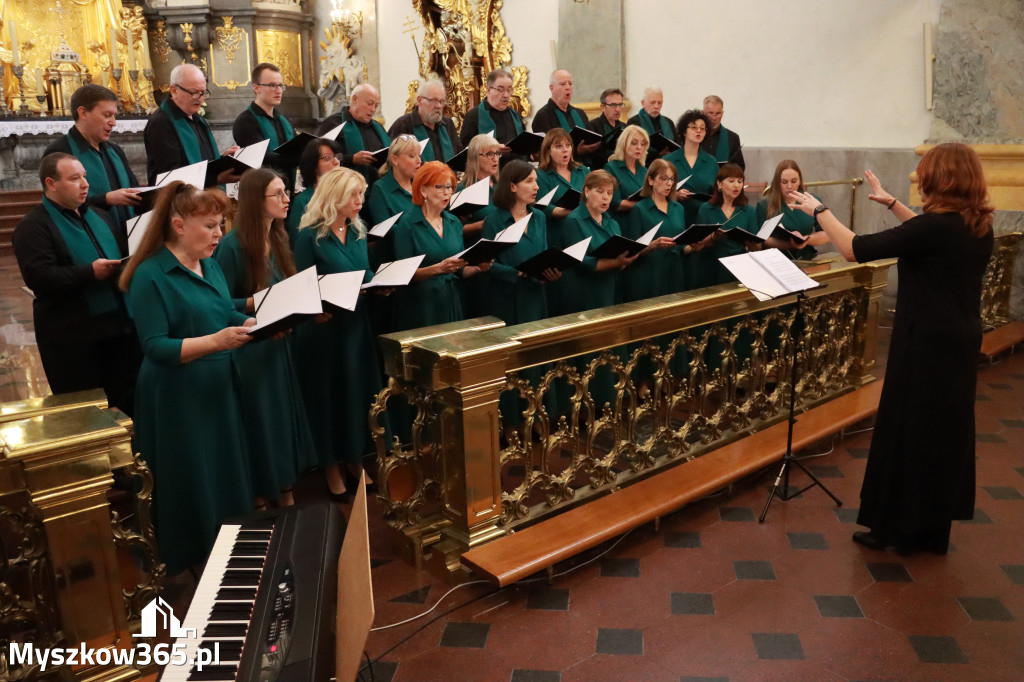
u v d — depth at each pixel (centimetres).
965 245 353
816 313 539
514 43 1245
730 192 610
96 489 275
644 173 664
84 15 1580
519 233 461
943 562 381
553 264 461
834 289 538
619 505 406
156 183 483
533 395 390
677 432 461
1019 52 733
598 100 1128
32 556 277
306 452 414
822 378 557
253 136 671
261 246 398
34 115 1455
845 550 394
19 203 1375
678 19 1030
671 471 448
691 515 434
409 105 1550
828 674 301
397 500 389
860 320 575
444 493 381
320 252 439
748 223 612
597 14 1103
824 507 439
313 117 1758
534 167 517
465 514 368
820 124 912
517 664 309
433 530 383
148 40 1678
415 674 304
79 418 286
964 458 370
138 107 1620
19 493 278
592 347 407
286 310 336
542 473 402
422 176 479
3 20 1494
